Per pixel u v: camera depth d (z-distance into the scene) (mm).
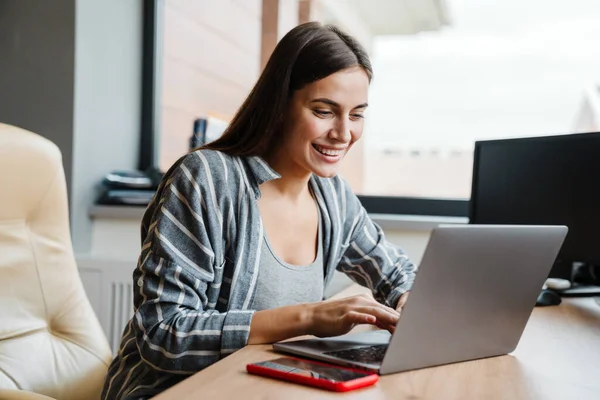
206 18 2654
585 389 844
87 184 2363
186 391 770
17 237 1362
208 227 1103
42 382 1326
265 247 1174
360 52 1182
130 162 2623
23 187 1370
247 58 2586
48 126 2299
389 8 2365
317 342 977
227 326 1001
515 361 978
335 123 1161
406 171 2367
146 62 2646
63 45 2279
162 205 1104
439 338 904
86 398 1379
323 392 779
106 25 2424
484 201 1767
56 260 1414
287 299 1200
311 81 1140
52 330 1396
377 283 1397
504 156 1720
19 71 2322
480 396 797
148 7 2635
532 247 970
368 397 770
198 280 1071
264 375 834
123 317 2301
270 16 2549
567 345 1090
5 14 2328
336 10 2447
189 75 2668
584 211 1552
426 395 790
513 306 989
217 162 1153
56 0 2283
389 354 851
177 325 1005
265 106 1183
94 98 2379
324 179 1328
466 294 908
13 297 1338
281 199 1232
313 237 1276
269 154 1232
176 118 2654
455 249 862
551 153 1619
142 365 1129
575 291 1589
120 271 2293
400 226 2154
